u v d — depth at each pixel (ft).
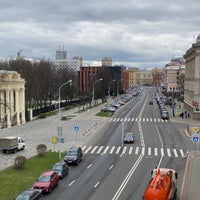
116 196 99.55
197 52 301.43
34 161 140.46
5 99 249.55
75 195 100.22
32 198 86.53
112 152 166.91
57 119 293.64
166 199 78.69
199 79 302.66
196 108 298.97
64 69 536.01
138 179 118.62
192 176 122.42
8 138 159.22
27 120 283.38
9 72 255.70
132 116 322.55
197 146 182.09
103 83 521.65
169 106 425.69
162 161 147.84
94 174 125.39
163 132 229.86
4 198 94.17
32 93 349.41
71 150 145.89
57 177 110.42
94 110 372.58
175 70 645.92
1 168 129.59
